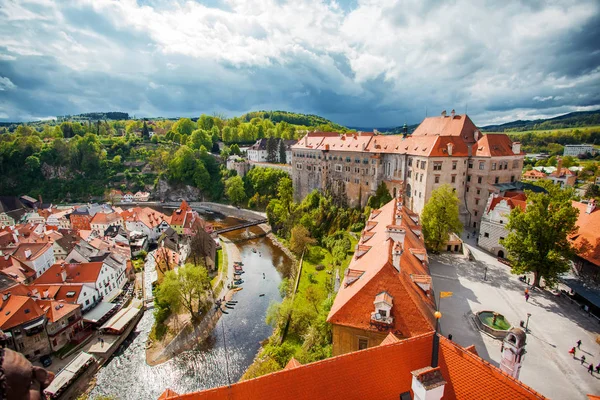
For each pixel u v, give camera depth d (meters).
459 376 19.44
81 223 125.75
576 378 33.47
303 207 122.62
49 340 55.19
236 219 152.75
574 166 166.62
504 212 62.84
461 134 87.44
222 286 79.12
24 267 78.94
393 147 101.31
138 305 70.94
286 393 18.47
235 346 58.50
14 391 5.21
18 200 161.62
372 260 38.53
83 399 48.59
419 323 30.47
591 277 47.78
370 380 19.67
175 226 120.62
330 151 123.94
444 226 63.66
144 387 50.69
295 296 70.81
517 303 46.91
